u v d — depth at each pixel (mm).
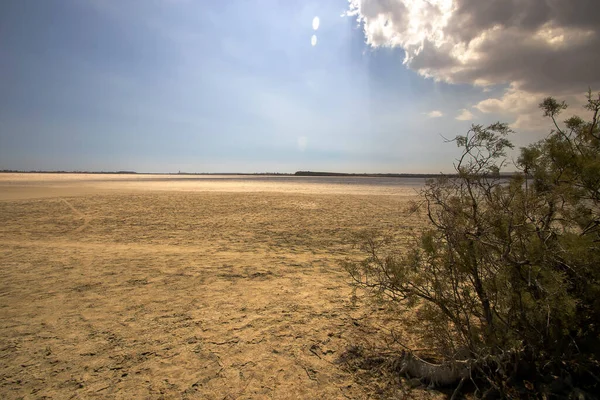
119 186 36750
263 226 10727
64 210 14398
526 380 2363
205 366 2836
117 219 12133
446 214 2494
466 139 2525
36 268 5883
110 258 6637
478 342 2445
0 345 3178
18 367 2811
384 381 2576
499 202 2424
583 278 2277
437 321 2541
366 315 3820
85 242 8328
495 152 2461
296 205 17094
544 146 2734
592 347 2328
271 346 3158
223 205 17016
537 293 2307
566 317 2270
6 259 6516
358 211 14500
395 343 3115
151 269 5852
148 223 11312
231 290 4750
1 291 4688
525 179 2711
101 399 2410
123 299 4402
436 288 2531
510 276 2260
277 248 7625
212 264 6199
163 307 4133
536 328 2293
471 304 2527
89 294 4590
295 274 5539
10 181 46281
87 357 2977
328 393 2457
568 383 2234
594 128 2645
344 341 3219
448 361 2488
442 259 2527
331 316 3812
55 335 3391
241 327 3566
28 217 12375
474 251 2361
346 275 5449
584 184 2529
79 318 3805
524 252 2299
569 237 2266
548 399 2162
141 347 3154
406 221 11453
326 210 14953
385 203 18094
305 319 3746
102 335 3393
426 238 2561
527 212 2320
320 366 2812
